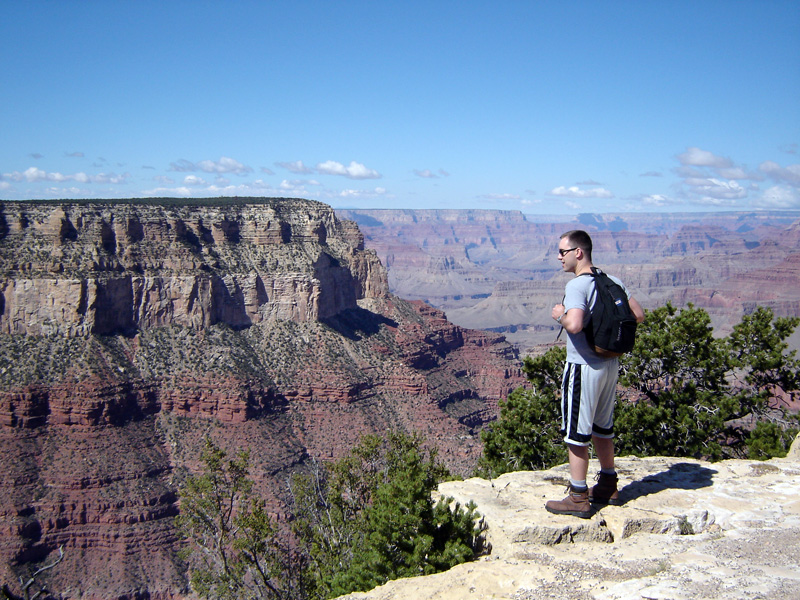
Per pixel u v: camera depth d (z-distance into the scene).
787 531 9.66
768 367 27.83
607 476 10.74
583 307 9.91
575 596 8.27
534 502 11.16
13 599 17.31
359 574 12.19
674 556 9.12
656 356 27.39
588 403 10.18
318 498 28.69
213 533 26.97
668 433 25.38
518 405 25.56
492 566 9.30
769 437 24.42
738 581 8.19
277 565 24.98
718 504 10.73
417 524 11.51
